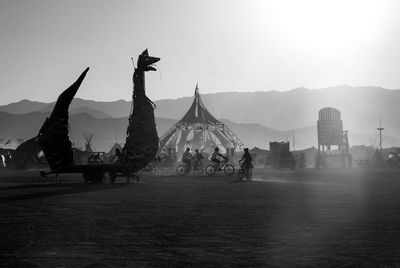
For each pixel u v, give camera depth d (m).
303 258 8.02
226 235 10.28
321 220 12.38
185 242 9.52
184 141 78.38
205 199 18.30
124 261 7.92
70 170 29.16
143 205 16.23
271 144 70.38
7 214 13.96
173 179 33.91
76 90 29.12
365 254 8.30
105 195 20.41
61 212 14.38
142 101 29.33
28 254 8.50
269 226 11.48
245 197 19.05
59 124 29.03
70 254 8.48
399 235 10.13
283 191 21.97
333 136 66.12
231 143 77.69
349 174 41.25
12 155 68.12
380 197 18.61
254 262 7.79
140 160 29.05
